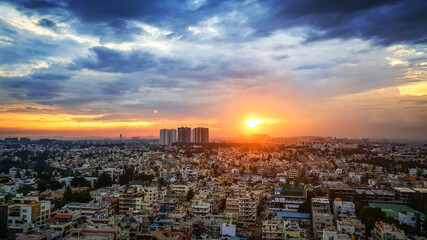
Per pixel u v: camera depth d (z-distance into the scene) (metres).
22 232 140.62
